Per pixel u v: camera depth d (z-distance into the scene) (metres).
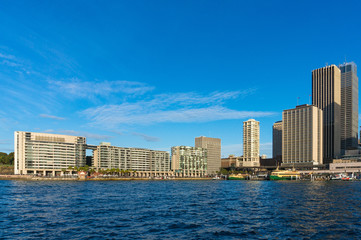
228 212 80.31
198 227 60.66
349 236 53.22
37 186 189.88
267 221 66.81
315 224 63.22
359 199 111.38
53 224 62.22
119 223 63.91
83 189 163.62
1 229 57.56
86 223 63.50
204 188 194.50
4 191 143.00
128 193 140.50
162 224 63.38
